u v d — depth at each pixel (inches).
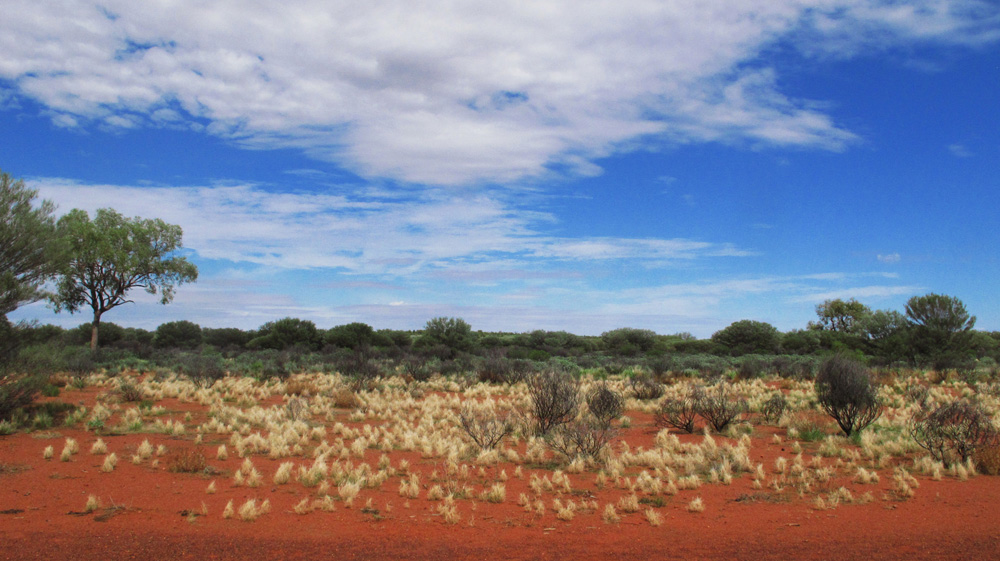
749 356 1941.4
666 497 386.3
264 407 844.6
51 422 616.7
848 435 609.3
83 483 394.3
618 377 1403.8
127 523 315.3
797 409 803.4
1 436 547.8
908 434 571.5
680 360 1788.9
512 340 2847.0
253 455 507.2
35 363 642.8
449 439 568.4
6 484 384.8
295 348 2117.4
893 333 1690.5
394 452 534.9
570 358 2096.5
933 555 273.9
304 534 303.9
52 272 676.1
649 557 276.2
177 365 1510.8
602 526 323.6
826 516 339.0
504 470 443.5
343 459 494.9
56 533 297.4
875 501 370.3
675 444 557.9
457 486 402.9
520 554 280.2
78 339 2213.3
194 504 353.4
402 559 272.1
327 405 836.0
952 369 1294.3
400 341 2503.7
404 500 372.8
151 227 1952.5
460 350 2176.4
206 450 520.4
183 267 1979.6
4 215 626.2
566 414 652.1
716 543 294.7
